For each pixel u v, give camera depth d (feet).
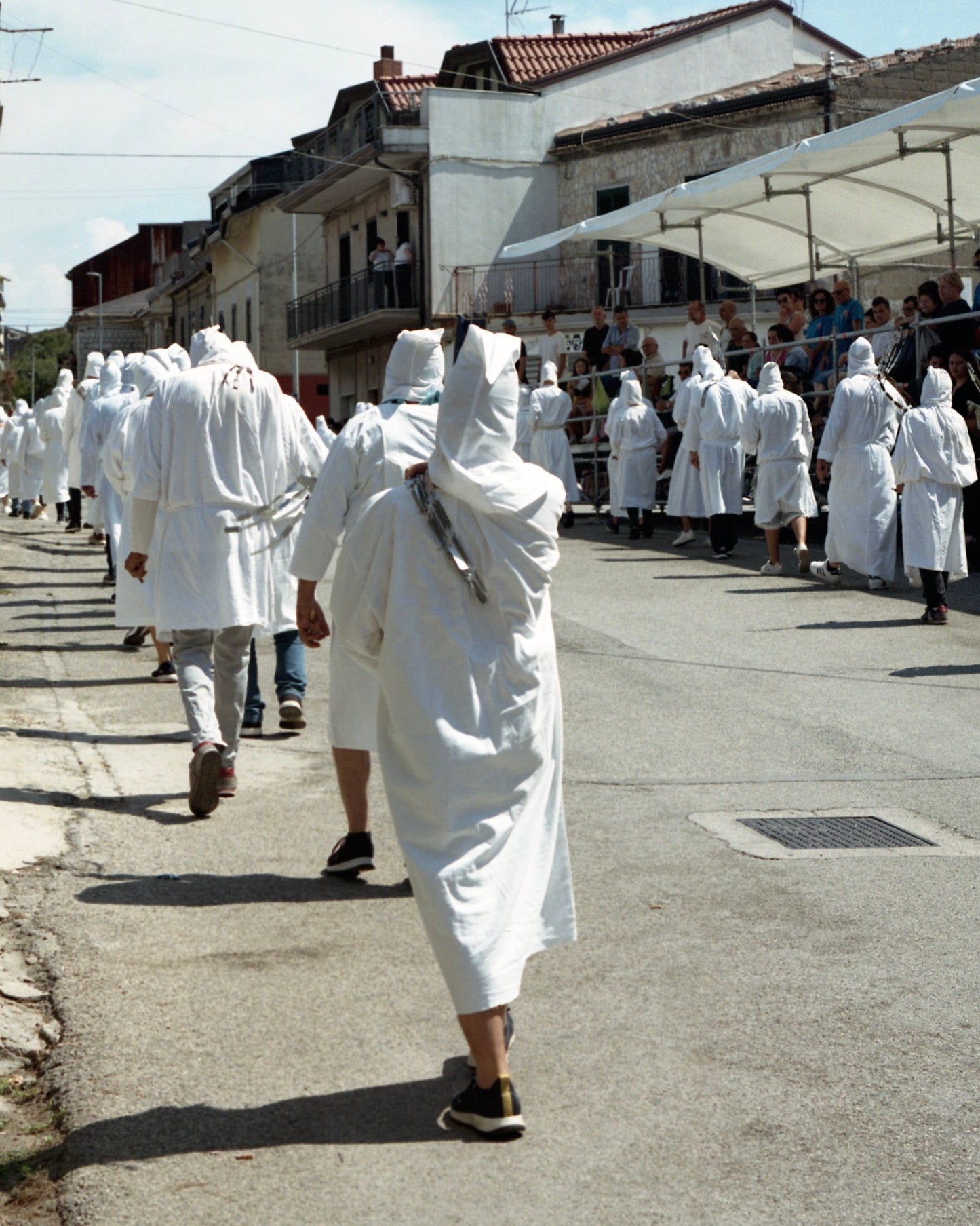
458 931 12.39
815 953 17.30
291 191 158.20
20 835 20.90
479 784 12.64
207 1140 12.69
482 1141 12.76
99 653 38.04
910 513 41.57
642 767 26.63
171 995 15.75
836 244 80.07
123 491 33.30
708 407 58.23
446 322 130.31
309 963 16.70
